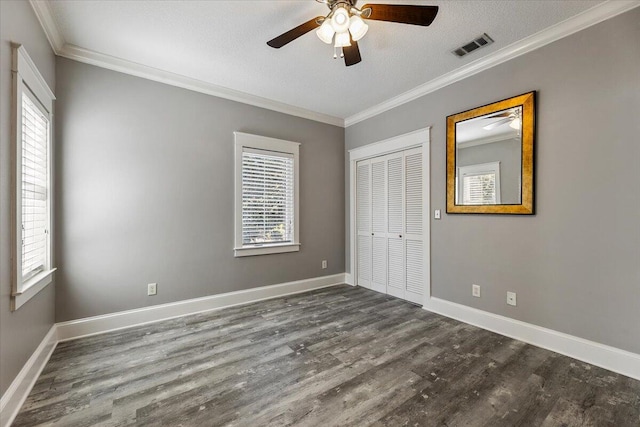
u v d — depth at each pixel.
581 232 2.13
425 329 2.70
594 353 2.06
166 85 2.99
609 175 2.00
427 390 1.77
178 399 1.69
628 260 1.93
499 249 2.63
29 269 1.96
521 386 1.81
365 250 4.26
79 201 2.54
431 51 2.54
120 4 1.97
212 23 2.18
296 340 2.48
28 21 1.84
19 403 1.61
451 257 3.03
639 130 1.88
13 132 1.61
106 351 2.28
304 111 4.02
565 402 1.65
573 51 2.16
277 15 2.10
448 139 3.01
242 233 3.49
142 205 2.85
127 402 1.67
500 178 2.59
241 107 3.49
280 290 3.81
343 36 1.84
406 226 3.62
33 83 1.87
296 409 1.61
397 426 1.48
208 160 3.24
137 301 2.82
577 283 2.15
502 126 2.57
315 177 4.19
